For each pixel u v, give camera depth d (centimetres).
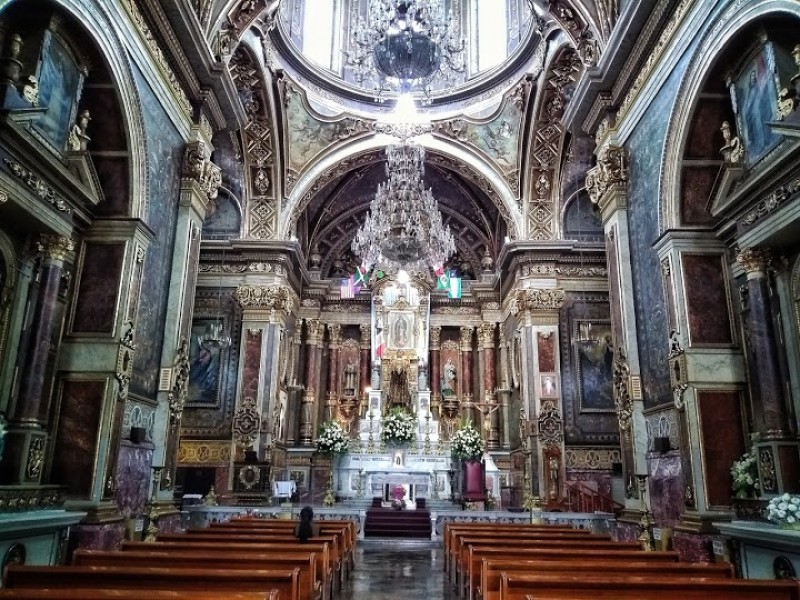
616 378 1059
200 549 603
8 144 643
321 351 2373
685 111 884
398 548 1242
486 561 499
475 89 1897
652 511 943
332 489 1794
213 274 1861
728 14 784
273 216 1892
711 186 904
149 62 925
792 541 580
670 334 890
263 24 1487
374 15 1223
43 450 743
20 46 710
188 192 1063
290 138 1903
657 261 949
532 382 1748
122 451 862
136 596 318
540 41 1622
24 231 750
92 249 868
